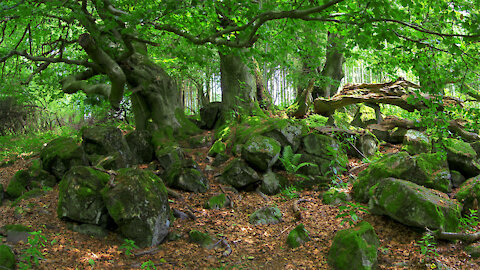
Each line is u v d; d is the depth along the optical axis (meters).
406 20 4.67
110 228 5.73
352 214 5.38
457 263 4.58
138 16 5.48
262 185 8.01
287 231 6.04
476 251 4.72
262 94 12.60
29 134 15.55
